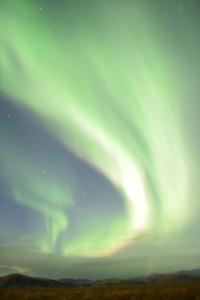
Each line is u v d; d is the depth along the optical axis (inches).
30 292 1286.9
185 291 927.0
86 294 1094.4
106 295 1017.5
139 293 997.8
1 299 1047.6
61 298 1007.6
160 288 1168.2
